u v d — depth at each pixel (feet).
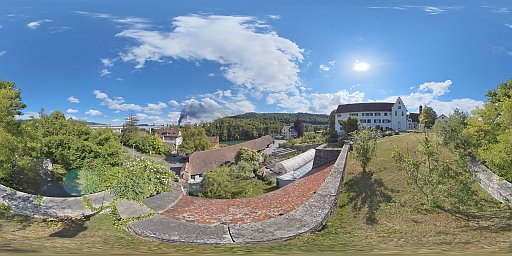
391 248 32.01
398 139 123.24
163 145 255.29
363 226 41.93
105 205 54.95
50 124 123.85
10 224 44.24
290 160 132.57
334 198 50.67
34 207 52.21
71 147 93.76
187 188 94.89
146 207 53.88
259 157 149.89
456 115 83.66
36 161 84.33
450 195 45.34
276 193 67.92
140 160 68.23
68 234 40.98
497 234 35.14
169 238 38.06
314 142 217.77
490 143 63.62
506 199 43.98
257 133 362.53
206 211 53.57
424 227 39.96
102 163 91.25
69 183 84.02
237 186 100.12
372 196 54.95
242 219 48.06
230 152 170.71
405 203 49.19
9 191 56.80
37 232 41.47
